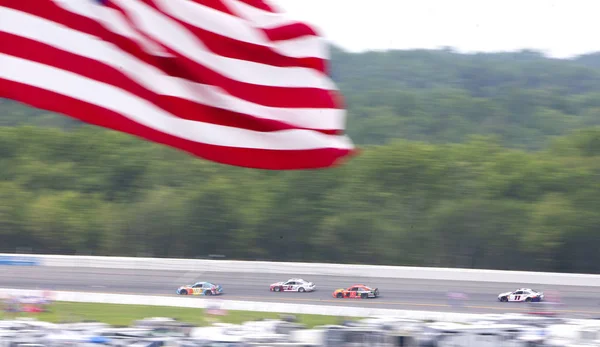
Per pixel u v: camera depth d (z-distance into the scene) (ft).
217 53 62.95
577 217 385.09
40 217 416.26
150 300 263.29
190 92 61.41
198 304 258.57
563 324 136.46
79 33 57.52
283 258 407.64
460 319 223.10
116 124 57.57
